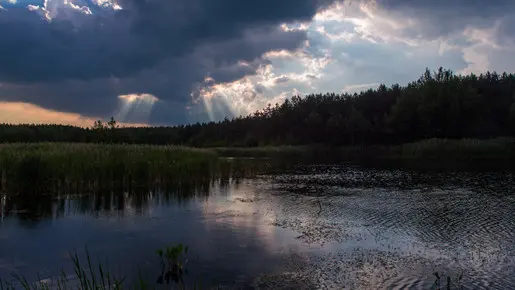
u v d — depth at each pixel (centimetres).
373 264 1006
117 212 1622
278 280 890
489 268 985
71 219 1481
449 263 1022
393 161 5188
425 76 9875
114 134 3797
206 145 10938
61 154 2222
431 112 7862
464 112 7819
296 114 10994
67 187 2052
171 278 895
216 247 1139
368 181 2831
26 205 1738
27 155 2098
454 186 2520
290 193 2216
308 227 1395
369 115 9838
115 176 2238
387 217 1570
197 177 2697
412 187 2480
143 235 1263
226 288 841
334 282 884
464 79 9500
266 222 1469
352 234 1302
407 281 892
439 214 1627
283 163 4925
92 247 1130
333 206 1803
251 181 2814
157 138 9662
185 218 1523
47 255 1055
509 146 5844
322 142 9450
